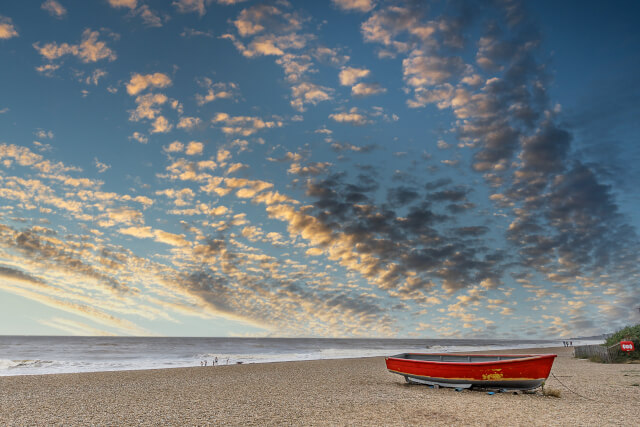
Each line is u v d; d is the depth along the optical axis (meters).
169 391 19.22
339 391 18.83
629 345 31.97
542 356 16.72
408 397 16.70
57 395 18.05
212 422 12.08
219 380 24.12
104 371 31.94
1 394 18.45
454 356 21.19
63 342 109.94
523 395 16.91
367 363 39.72
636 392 17.48
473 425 11.34
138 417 12.91
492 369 17.83
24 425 11.86
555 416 12.50
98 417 12.96
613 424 11.34
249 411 13.84
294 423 11.84
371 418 12.44
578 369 27.77
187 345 103.69
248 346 101.62
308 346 105.88
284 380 23.97
